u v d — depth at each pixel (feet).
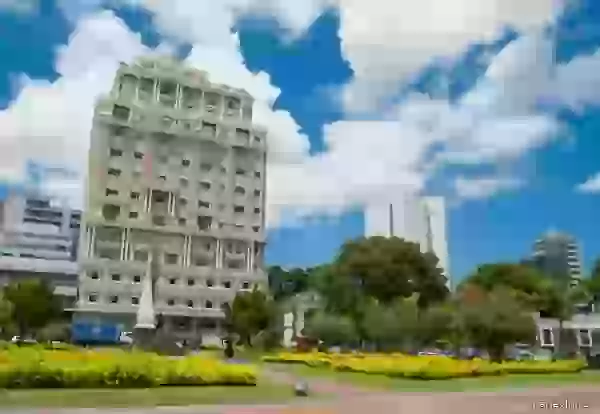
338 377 117.29
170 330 252.01
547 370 139.85
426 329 186.70
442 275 246.47
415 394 91.50
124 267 254.68
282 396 83.10
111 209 260.42
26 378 77.36
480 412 72.23
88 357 91.45
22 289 219.20
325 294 244.63
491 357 151.64
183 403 72.33
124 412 64.85
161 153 271.28
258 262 280.92
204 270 268.62
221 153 281.13
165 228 265.75
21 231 280.51
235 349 218.79
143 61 272.72
